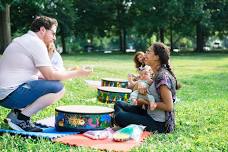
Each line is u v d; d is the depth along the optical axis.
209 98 10.75
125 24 47.81
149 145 5.48
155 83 6.18
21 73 5.99
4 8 24.08
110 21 48.75
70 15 41.38
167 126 6.22
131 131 5.80
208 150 5.32
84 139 5.70
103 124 6.15
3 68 6.04
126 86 9.48
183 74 18.81
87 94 10.61
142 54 8.84
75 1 46.75
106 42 78.44
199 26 45.97
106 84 9.59
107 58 32.19
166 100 6.09
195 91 12.43
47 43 6.26
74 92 10.87
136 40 65.12
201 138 5.94
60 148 5.21
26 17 39.09
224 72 20.09
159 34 50.66
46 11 38.78
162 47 6.22
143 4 43.81
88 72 6.16
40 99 6.00
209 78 17.00
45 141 5.52
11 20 39.53
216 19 44.72
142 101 6.27
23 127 5.98
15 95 5.93
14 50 6.01
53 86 6.00
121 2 47.53
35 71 6.10
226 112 8.23
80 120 5.99
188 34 46.81
